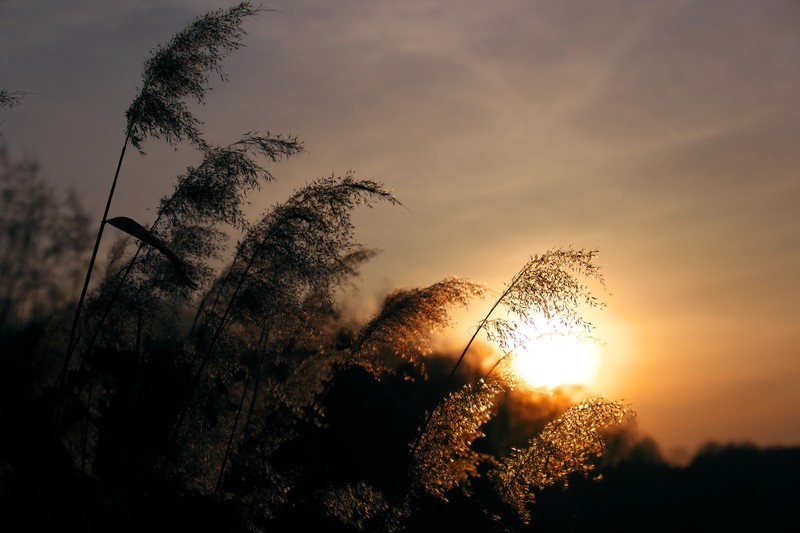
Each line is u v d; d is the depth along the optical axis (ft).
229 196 17.89
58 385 16.93
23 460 16.69
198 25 17.61
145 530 17.78
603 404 21.70
